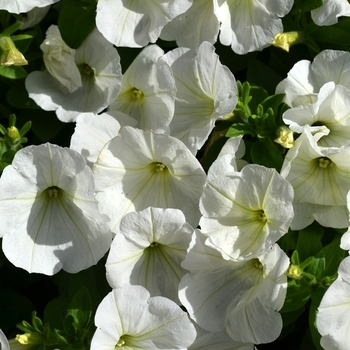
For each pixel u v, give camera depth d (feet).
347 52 2.34
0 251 2.49
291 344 2.47
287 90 2.35
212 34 2.38
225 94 2.27
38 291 2.57
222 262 2.27
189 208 2.30
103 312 2.19
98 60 2.41
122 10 2.36
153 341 2.26
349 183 2.27
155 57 2.36
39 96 2.46
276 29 2.37
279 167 2.31
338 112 2.27
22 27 2.56
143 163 2.31
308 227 2.33
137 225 2.22
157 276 2.31
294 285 2.28
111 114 2.40
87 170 2.23
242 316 2.27
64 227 2.32
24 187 2.26
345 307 2.20
